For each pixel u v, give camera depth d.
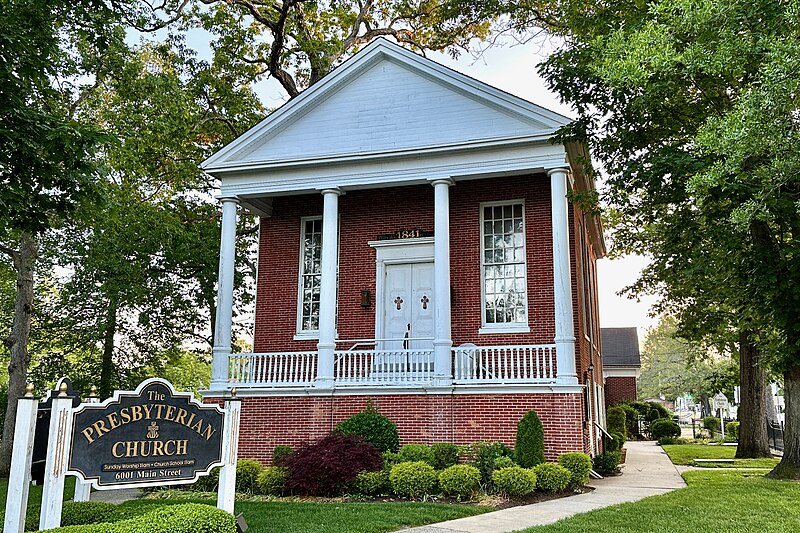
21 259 21.33
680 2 10.67
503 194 18.05
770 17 10.45
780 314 12.80
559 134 14.79
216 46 27.05
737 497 11.84
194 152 25.62
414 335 18.08
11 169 12.48
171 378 37.06
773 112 9.17
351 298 18.69
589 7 17.64
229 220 18.19
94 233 22.62
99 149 18.50
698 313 24.58
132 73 20.05
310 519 10.19
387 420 15.40
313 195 19.77
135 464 7.36
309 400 16.30
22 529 6.64
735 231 12.45
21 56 12.08
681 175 12.35
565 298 15.34
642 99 12.76
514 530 9.34
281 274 19.59
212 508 7.20
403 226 18.70
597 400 23.70
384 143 17.66
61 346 27.91
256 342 19.36
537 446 14.02
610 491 13.69
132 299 24.44
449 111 17.36
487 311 17.77
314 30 30.44
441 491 12.63
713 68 11.01
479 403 15.26
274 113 18.20
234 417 8.31
